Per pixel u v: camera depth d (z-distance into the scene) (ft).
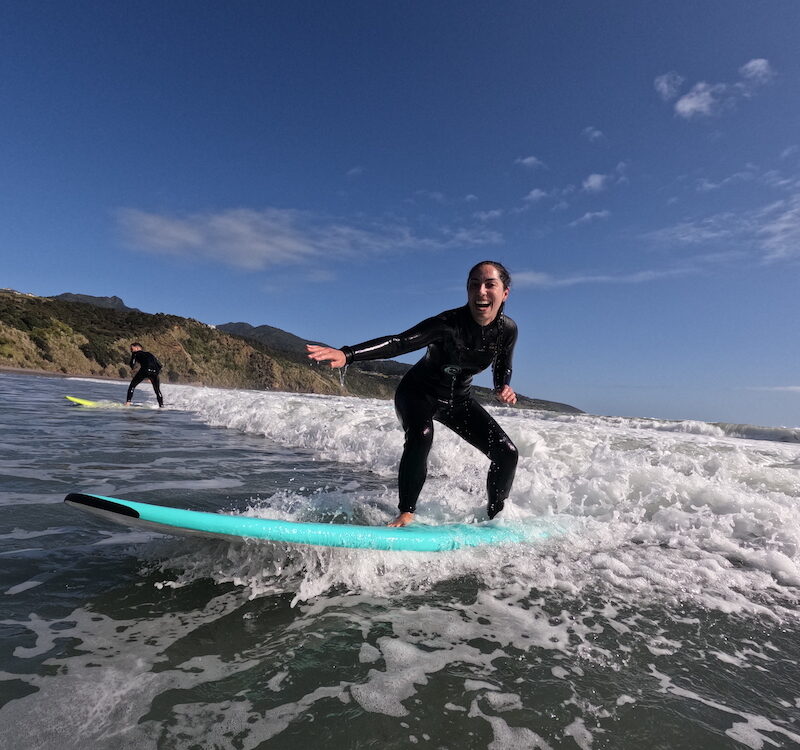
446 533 8.78
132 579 7.06
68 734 4.02
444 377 9.97
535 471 14.38
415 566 8.21
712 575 8.34
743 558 9.18
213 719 4.31
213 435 23.91
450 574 8.00
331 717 4.43
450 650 5.72
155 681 4.81
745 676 5.50
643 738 4.40
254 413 29.66
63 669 4.90
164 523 7.07
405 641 5.88
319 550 7.91
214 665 5.15
